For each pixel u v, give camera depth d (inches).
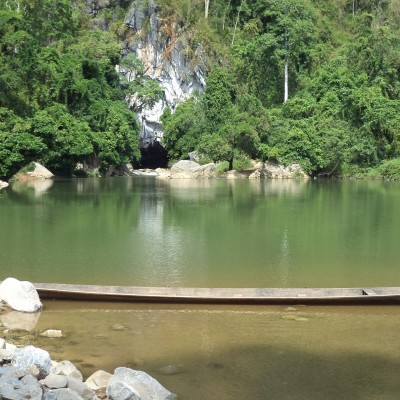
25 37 1977.1
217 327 366.3
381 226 829.2
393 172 2046.0
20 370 266.7
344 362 311.6
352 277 516.1
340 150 2118.6
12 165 1761.8
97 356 316.8
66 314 390.3
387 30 2600.9
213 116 2463.1
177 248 647.1
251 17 3137.3
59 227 790.5
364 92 2305.6
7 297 401.7
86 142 1946.4
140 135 2746.1
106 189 1453.0
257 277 512.1
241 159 2133.4
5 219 861.2
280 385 283.0
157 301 415.5
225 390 277.3
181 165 2117.4
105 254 607.2
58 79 2080.5
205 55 2859.3
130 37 2874.0
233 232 765.3
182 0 2962.6
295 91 2758.4
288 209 1028.5
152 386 266.5
